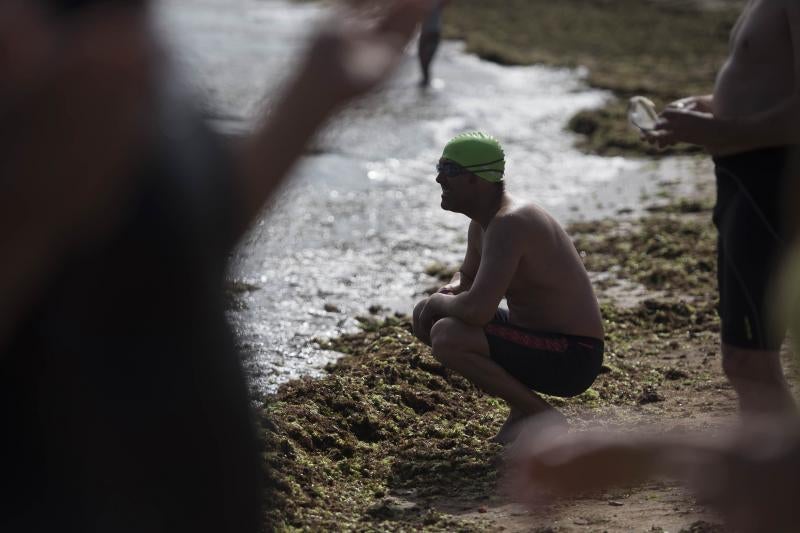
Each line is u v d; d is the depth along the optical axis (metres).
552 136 36.06
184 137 4.13
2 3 2.97
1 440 3.96
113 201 3.51
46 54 2.96
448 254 23.86
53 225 3.11
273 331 18.34
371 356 16.45
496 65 48.62
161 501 4.16
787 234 10.56
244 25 54.31
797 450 3.42
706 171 30.53
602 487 3.58
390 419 13.77
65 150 2.98
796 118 10.78
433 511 10.74
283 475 11.48
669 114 11.34
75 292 3.88
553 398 14.45
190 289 4.14
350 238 24.56
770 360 10.95
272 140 4.42
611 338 17.20
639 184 29.59
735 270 11.05
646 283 20.47
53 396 3.96
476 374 12.53
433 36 42.72
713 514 9.81
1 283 3.15
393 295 20.92
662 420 13.24
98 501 4.05
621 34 55.91
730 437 3.55
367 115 37.22
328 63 4.34
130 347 4.04
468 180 12.31
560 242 12.53
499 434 12.98
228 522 4.38
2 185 2.98
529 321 12.73
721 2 63.44
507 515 10.67
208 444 4.29
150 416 4.10
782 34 11.18
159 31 3.72
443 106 39.66
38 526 4.00
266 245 23.50
